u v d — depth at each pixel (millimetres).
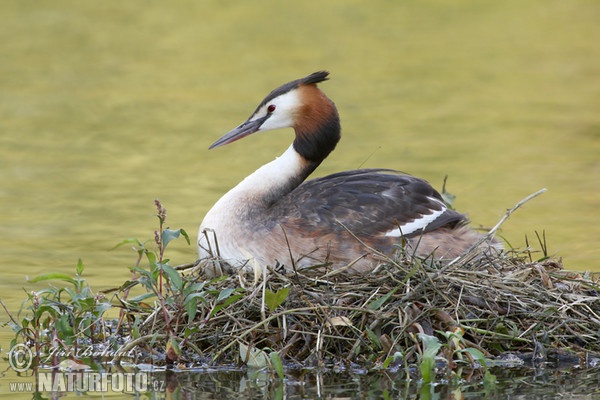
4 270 12570
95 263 12953
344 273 9812
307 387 8695
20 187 17047
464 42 31125
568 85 26188
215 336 9336
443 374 9055
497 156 19438
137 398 8469
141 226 14742
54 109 23250
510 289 9570
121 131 21422
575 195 16641
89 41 30203
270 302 9039
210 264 10469
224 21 33594
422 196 10719
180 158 19312
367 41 30969
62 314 9938
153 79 26219
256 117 11594
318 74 11453
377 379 8906
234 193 10883
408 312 9312
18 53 28562
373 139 20797
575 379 8945
